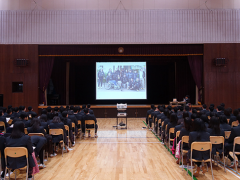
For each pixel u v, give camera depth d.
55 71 17.08
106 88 15.52
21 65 13.43
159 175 4.75
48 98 16.45
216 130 4.80
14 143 3.89
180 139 4.99
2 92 13.55
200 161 4.32
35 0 13.54
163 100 19.78
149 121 10.20
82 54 13.84
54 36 13.50
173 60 16.98
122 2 13.56
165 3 13.57
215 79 13.62
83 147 7.20
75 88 19.52
